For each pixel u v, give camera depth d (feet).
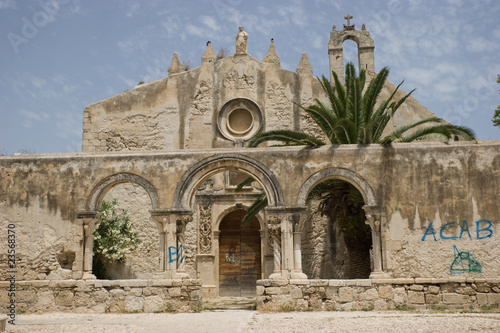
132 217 87.92
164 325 46.42
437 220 58.34
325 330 41.34
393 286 56.95
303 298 57.16
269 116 93.97
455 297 56.49
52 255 60.59
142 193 88.94
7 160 62.75
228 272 90.02
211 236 88.63
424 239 58.03
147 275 85.87
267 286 57.98
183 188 60.70
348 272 85.05
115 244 81.76
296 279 57.67
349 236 74.59
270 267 87.04
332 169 59.88
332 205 72.79
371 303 56.49
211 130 93.81
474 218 58.13
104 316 54.49
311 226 87.40
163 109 94.94
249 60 96.48
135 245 85.05
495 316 48.93
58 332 42.68
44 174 62.28
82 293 58.90
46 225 61.26
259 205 74.84
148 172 61.41
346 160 59.93
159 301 58.03
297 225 59.06
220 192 90.53
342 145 60.54
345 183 69.62
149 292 58.29
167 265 59.26
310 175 59.93
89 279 59.41
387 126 92.43
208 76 95.96
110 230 82.02
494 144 59.41
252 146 72.43
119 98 95.14
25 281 59.67
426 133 67.36
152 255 86.69
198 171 61.11
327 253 86.43
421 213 58.49
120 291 58.54
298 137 71.82
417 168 59.36
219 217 89.61
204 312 58.08
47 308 58.95
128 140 93.76
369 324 44.37
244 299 82.84
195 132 93.86
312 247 86.79
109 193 88.12
